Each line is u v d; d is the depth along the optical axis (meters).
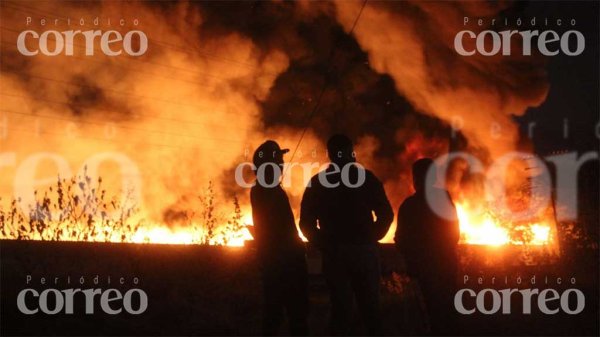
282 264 8.57
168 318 10.62
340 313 8.48
